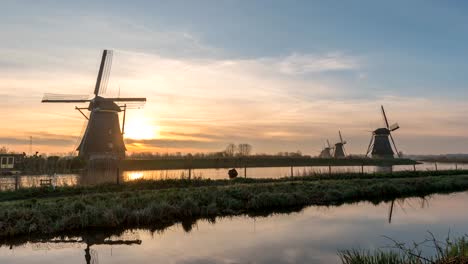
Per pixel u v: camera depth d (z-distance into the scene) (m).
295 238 13.88
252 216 18.70
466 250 6.91
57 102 46.38
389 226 15.88
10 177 32.69
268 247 12.63
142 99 49.12
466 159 126.25
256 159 75.06
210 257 11.58
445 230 14.97
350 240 13.44
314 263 10.80
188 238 14.14
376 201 23.95
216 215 18.88
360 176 33.88
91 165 41.72
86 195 19.91
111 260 11.52
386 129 86.12
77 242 13.80
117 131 47.53
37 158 41.56
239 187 23.52
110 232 15.24
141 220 16.62
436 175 38.31
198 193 20.88
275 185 25.06
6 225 14.63
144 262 11.23
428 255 10.84
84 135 46.28
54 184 22.88
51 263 11.38
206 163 66.75
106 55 48.44
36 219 15.34
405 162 83.44
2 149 58.09
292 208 21.14
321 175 32.56
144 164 61.25
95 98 46.78
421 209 20.58
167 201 18.86
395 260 7.57
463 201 23.88
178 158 69.38
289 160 76.56
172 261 11.25
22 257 12.03
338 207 21.48
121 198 18.97
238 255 11.74
